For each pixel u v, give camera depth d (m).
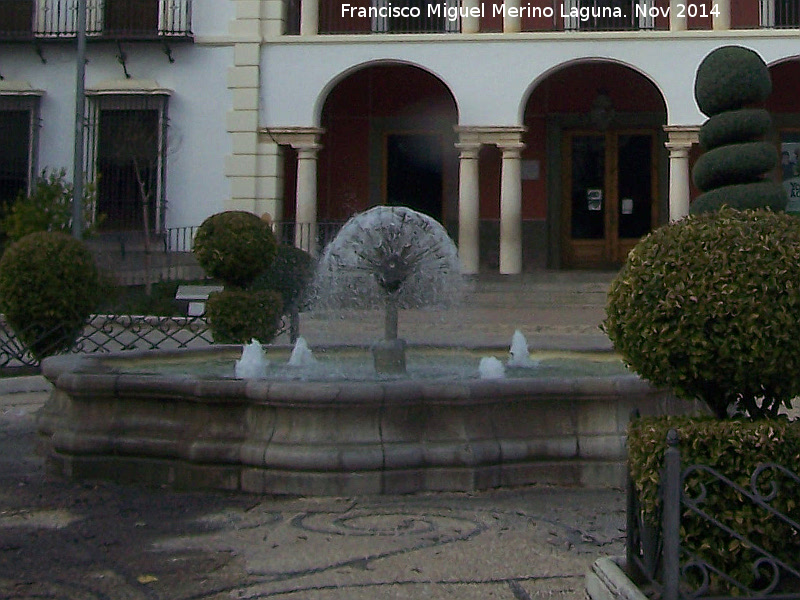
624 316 4.05
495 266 22.53
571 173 22.88
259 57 20.28
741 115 12.06
